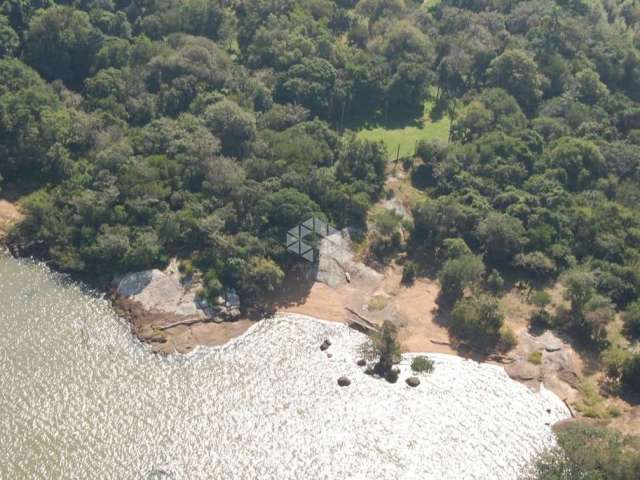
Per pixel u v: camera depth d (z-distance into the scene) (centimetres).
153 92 13562
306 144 12188
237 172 11444
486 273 11244
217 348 9619
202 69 13725
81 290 10394
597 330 10100
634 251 11219
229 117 12338
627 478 7731
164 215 10969
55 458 7956
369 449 8338
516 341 9969
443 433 8600
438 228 11550
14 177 12194
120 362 9250
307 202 11062
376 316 10331
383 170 12588
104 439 8212
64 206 11131
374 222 11831
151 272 10444
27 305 10056
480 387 9294
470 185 12206
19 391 8719
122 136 12256
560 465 8112
